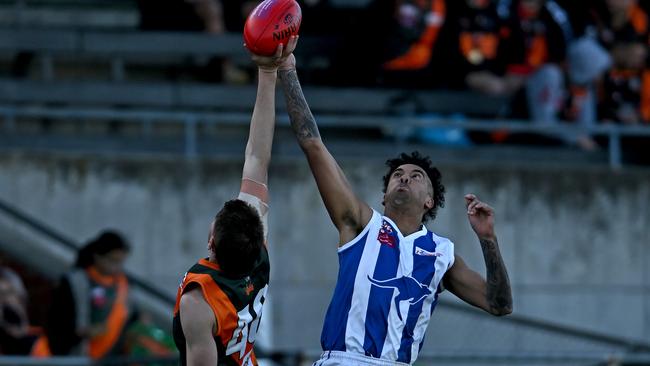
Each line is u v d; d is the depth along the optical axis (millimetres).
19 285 28188
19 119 36000
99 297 27500
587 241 34375
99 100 35688
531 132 36000
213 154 34156
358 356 17375
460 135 36250
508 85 36938
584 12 37594
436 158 35344
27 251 31797
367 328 17438
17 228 31891
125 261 32125
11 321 27703
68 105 35688
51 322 27344
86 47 36625
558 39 37156
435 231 33656
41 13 40031
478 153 35594
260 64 17547
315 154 17703
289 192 33094
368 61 36812
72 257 32062
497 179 34125
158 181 32656
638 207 34594
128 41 36812
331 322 17594
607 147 37125
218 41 37000
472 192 33906
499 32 37000
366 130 37125
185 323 16516
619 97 37125
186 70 38750
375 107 36250
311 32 37281
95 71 38625
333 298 17719
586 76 36938
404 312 17547
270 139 17578
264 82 17641
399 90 36562
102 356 27406
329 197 17719
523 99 36562
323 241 33094
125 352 27703
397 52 36656
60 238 29266
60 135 33875
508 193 34156
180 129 36594
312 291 32906
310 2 37406
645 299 34438
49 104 35656
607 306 34312
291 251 33000
